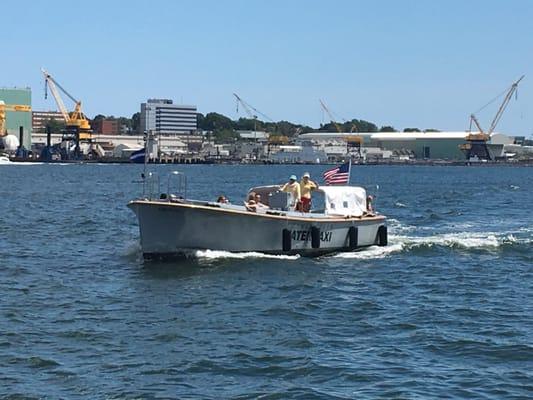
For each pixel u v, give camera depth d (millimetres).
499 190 137125
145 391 20984
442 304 31781
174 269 37906
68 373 22312
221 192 119438
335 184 47312
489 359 23891
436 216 74625
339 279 36812
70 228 59125
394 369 22875
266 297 32562
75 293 33156
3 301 31406
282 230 40969
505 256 44938
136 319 28578
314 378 22109
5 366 22828
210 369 22844
